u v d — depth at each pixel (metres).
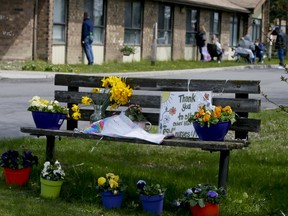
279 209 7.04
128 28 33.59
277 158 9.72
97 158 9.23
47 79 21.86
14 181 7.66
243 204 7.11
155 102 7.84
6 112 14.07
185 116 7.50
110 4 31.66
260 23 51.03
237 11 44.53
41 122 7.75
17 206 6.86
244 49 39.72
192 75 28.00
